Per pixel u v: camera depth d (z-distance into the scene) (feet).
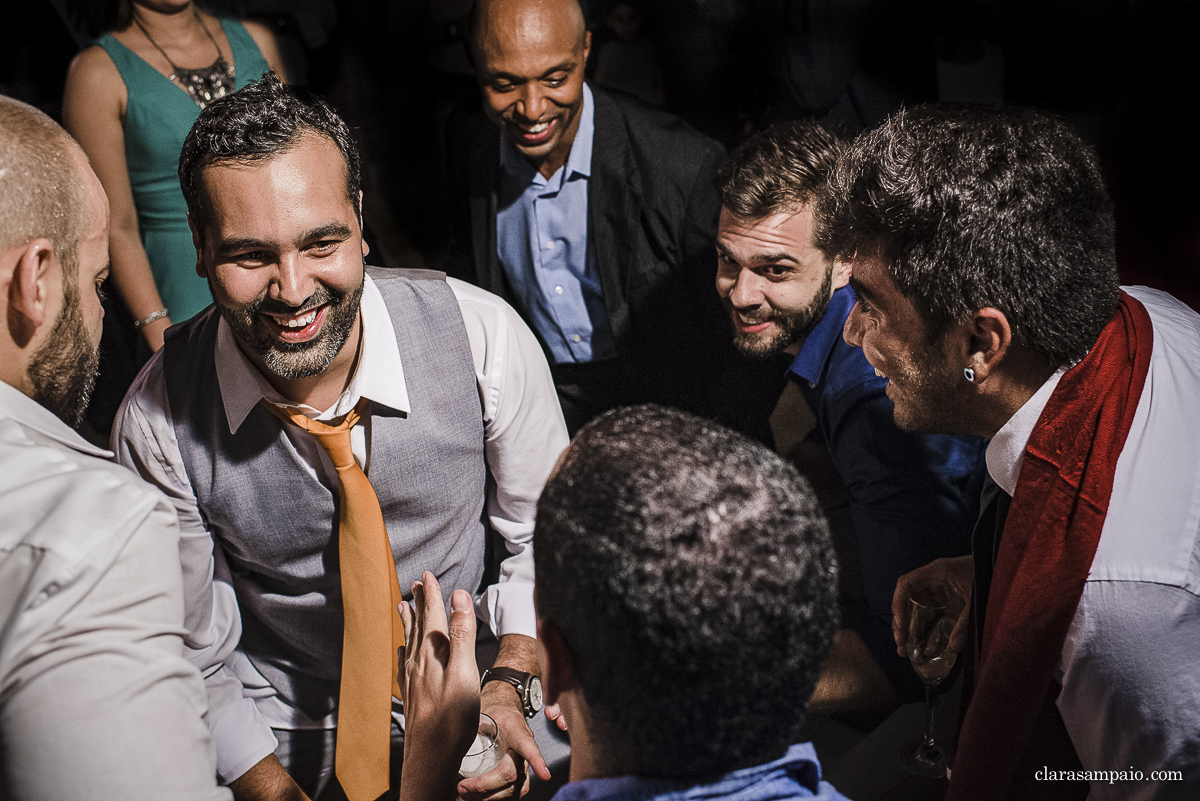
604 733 2.24
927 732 4.55
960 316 3.03
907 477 4.61
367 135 7.57
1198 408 3.02
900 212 3.03
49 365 2.87
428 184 7.55
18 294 2.69
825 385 5.16
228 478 4.11
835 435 5.00
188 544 4.28
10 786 2.32
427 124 7.70
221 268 3.51
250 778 4.30
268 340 3.66
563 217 6.89
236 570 4.60
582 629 2.13
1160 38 6.31
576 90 6.36
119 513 2.50
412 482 4.37
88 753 2.32
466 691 3.22
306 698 4.77
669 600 1.98
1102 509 2.93
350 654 4.23
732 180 5.18
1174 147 6.20
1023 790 3.40
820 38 7.47
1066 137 3.00
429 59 7.79
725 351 6.97
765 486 2.12
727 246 5.32
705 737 2.10
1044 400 3.15
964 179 2.92
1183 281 6.25
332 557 4.38
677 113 8.19
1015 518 3.21
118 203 6.95
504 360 4.48
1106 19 9.53
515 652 4.55
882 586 4.84
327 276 3.59
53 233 2.72
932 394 3.33
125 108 6.82
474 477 4.62
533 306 7.30
